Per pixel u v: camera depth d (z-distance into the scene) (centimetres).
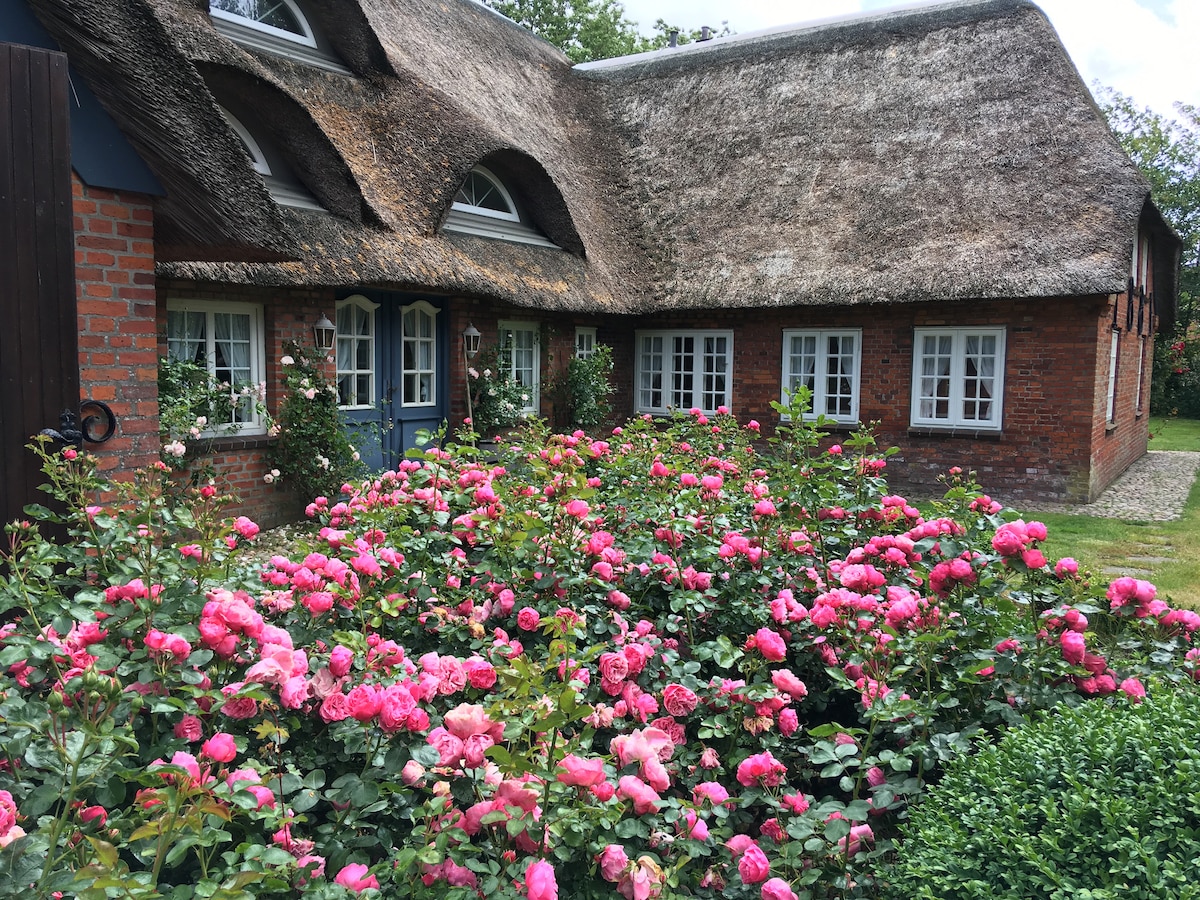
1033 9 1204
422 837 166
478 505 324
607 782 179
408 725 176
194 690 176
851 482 391
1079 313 979
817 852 198
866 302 1018
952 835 182
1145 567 680
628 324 1302
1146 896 152
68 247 354
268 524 750
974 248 993
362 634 215
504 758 159
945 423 1077
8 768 175
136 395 413
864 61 1288
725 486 405
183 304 680
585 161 1327
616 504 365
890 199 1098
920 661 249
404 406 944
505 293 897
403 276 762
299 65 850
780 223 1161
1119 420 1234
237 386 741
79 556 225
